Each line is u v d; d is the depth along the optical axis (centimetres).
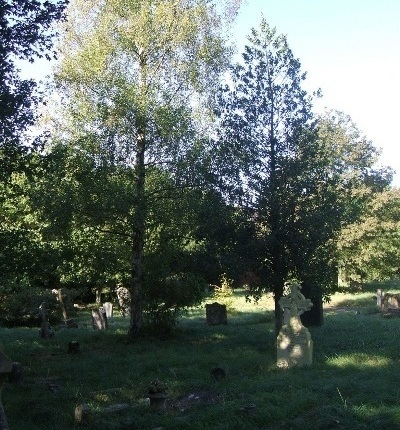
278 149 1764
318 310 2370
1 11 1323
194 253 1852
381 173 4675
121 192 2028
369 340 1789
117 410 1060
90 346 2069
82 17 2144
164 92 2123
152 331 2209
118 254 2334
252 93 1791
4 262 1689
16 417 1041
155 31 2131
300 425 860
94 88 2091
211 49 2227
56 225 2066
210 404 1062
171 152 2097
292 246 1678
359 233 4269
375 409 888
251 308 3816
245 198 1755
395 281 6028
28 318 3344
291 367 1388
